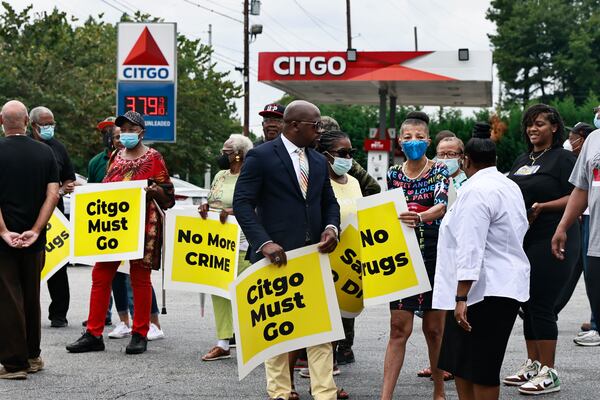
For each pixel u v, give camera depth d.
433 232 7.26
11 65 36.25
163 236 9.71
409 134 7.33
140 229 9.47
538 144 8.01
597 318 6.86
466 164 6.07
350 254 7.69
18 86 35.97
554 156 7.92
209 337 10.59
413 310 7.09
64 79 37.03
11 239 8.05
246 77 45.00
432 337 7.28
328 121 8.19
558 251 7.25
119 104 14.84
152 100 14.83
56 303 11.15
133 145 9.74
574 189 7.18
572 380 8.34
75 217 9.58
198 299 14.54
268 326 6.80
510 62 81.12
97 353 9.50
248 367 6.79
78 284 16.16
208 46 44.22
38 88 35.66
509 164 49.47
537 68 81.69
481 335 5.86
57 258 10.49
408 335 7.10
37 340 8.48
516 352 9.80
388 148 30.03
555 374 7.84
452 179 8.45
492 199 5.85
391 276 7.11
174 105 14.82
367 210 7.17
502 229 5.89
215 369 8.78
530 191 7.87
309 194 6.99
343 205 7.89
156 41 14.80
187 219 9.41
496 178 5.97
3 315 8.13
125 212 9.53
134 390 7.83
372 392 7.87
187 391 7.82
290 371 7.57
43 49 36.72
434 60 29.66
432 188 7.34
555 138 8.02
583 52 78.06
